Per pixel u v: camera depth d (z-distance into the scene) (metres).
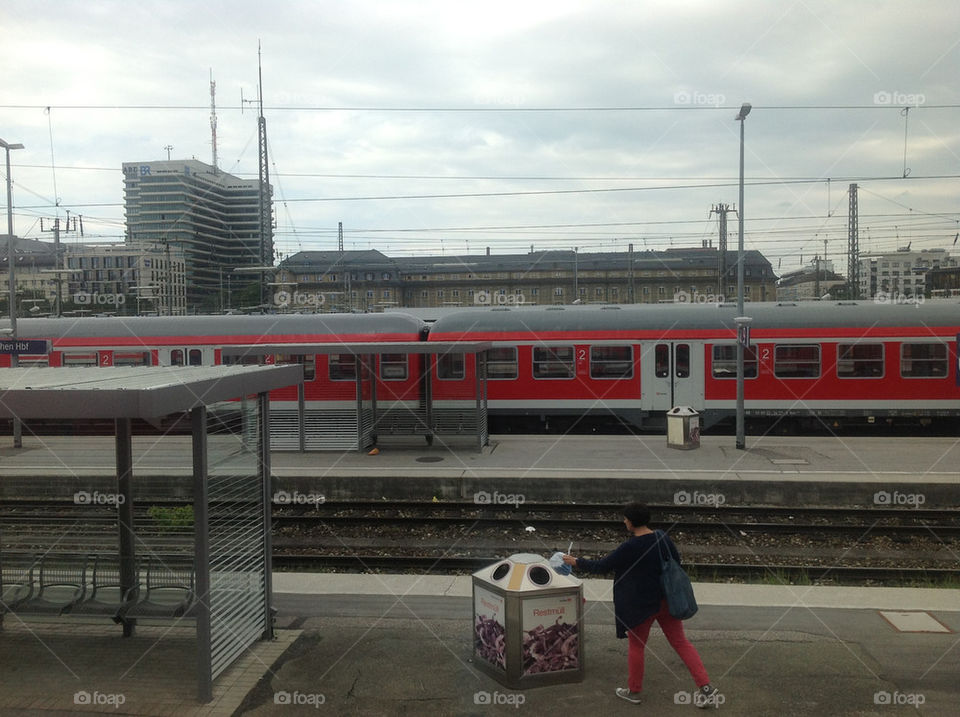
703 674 6.41
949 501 14.77
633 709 6.38
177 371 7.70
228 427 7.71
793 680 6.88
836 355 21.38
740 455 18.39
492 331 22.58
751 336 21.64
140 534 9.27
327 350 18.91
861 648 7.58
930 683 6.82
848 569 11.05
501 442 21.17
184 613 7.35
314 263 72.25
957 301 21.92
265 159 31.84
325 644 7.71
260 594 7.83
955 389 21.14
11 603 7.59
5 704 6.50
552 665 6.81
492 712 6.34
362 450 19.61
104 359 23.88
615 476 15.65
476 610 7.16
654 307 22.75
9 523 11.62
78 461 18.53
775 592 9.38
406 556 12.36
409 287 79.62
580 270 74.00
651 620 6.53
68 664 7.30
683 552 12.34
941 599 9.08
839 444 20.02
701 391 21.92
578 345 22.33
